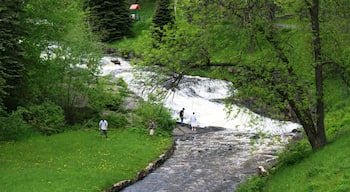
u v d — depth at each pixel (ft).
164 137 107.34
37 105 104.47
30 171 71.92
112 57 191.42
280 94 55.06
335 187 42.70
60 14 108.06
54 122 101.50
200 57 53.62
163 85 61.41
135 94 124.16
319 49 57.36
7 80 95.25
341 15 59.72
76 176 71.56
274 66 54.08
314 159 55.42
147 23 244.22
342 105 83.35
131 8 282.97
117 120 112.78
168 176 79.46
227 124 124.57
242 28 53.26
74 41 109.91
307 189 46.70
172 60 53.21
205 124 124.57
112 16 220.64
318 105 59.47
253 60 54.34
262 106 55.11
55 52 109.50
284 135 100.37
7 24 90.12
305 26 57.52
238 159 89.76
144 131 108.27
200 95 144.05
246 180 68.23
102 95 114.32
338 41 59.21
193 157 92.94
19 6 99.66
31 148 86.53
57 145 89.97
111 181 72.38
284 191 50.72
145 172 80.48
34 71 107.14
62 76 109.50
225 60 54.44
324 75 61.93
